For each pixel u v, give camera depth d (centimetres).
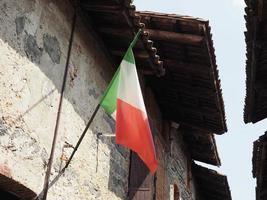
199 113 920
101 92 578
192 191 1247
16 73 387
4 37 376
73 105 490
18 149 376
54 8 475
